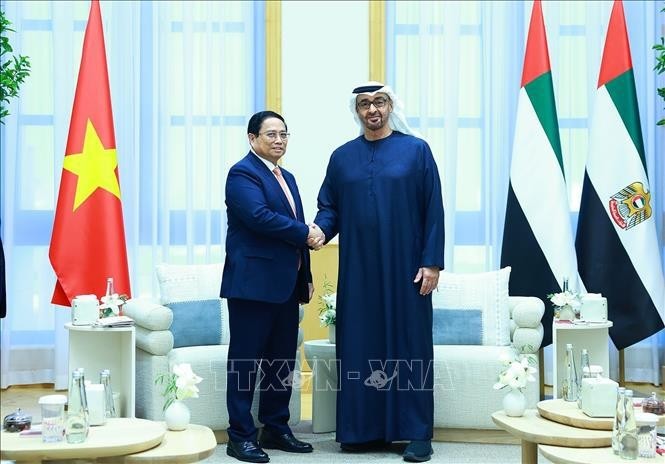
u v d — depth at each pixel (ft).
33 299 18.29
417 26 18.43
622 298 15.81
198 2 18.34
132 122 18.08
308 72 18.67
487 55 18.17
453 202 18.12
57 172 18.07
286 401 12.89
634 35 17.95
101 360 13.39
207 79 18.31
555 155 15.98
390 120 13.10
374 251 12.66
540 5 16.40
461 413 13.14
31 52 18.29
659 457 8.37
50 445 8.24
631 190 15.80
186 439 9.27
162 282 13.74
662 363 18.24
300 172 18.67
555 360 13.46
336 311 12.98
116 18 18.10
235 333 12.36
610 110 15.98
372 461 12.06
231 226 12.57
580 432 9.16
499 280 13.96
